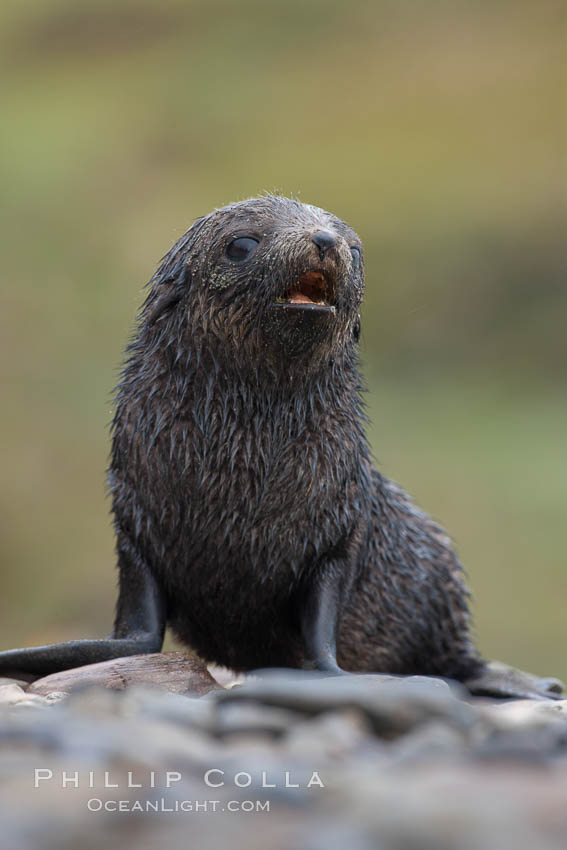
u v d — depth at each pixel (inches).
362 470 514.9
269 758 247.6
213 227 487.5
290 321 461.4
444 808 195.6
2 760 239.9
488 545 1600.6
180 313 493.4
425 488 1750.7
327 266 455.2
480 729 293.4
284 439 486.9
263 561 492.4
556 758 239.5
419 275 2314.2
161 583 503.2
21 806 205.9
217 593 499.8
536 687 581.6
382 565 553.9
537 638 1416.1
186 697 373.7
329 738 268.8
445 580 584.1
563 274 2292.1
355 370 523.8
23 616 1651.1
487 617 1454.2
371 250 2365.9
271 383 482.3
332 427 497.7
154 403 492.7
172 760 242.2
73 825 196.4
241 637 520.1
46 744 252.1
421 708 291.3
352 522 506.9
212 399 485.4
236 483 484.7
